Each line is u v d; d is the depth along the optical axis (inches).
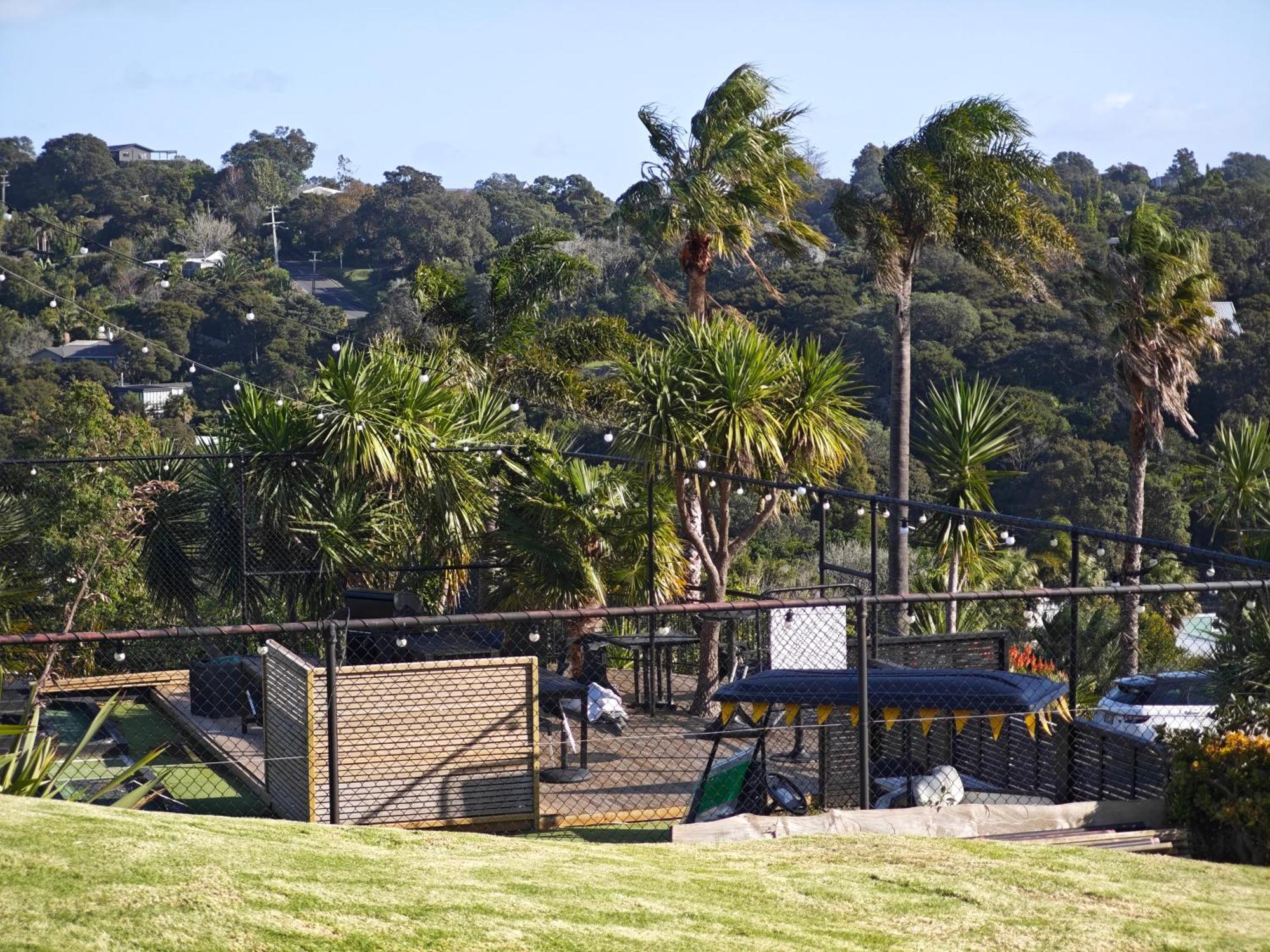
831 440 636.1
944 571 800.3
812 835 296.5
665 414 593.3
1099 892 251.9
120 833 231.0
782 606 297.6
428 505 676.1
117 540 687.7
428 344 913.5
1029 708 314.7
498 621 281.0
